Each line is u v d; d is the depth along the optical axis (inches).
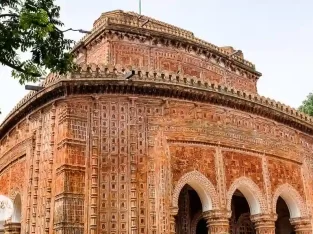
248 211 764.6
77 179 501.7
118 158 525.7
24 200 568.1
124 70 553.6
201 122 589.0
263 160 647.1
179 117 574.6
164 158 547.2
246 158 625.6
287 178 677.3
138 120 550.0
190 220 687.7
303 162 717.9
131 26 721.6
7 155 671.1
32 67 336.8
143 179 526.9
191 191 706.2
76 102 533.3
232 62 836.0
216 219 564.1
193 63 770.2
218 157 591.8
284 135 696.4
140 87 553.6
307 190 704.4
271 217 622.8
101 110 539.8
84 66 538.3
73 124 522.3
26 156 589.3
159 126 557.9
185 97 583.2
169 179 540.7
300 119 720.3
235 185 597.0
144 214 511.8
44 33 312.8
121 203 506.9
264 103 659.4
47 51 335.3
